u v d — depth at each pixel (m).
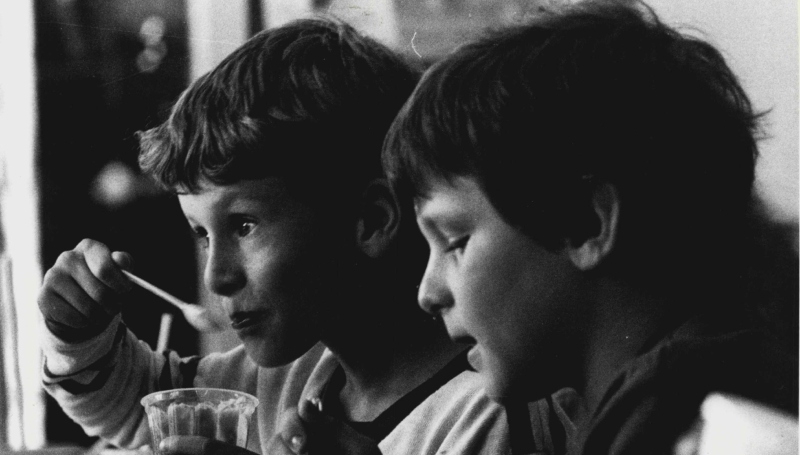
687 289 0.96
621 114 0.94
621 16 1.03
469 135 0.96
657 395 0.90
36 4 1.96
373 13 1.46
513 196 0.94
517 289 0.96
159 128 1.35
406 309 1.30
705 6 1.22
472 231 0.97
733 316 0.99
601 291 0.95
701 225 0.96
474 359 1.12
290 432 1.12
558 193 0.94
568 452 1.07
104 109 1.96
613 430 0.92
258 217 1.24
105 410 1.55
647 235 0.94
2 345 1.79
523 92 0.96
